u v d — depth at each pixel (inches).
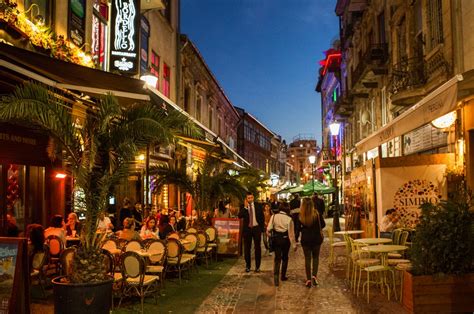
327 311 299.3
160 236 481.7
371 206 544.1
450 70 534.9
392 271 329.4
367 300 321.7
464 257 282.2
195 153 873.5
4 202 372.2
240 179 778.2
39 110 241.4
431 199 482.6
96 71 360.2
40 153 379.6
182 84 1002.7
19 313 235.3
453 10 532.1
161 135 266.5
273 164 3230.8
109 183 263.3
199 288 377.7
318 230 385.7
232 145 1863.9
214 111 1403.8
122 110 276.8
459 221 285.0
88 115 273.1
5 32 354.9
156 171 585.9
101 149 267.0
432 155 487.2
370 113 1041.5
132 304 322.0
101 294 245.1
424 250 288.2
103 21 582.2
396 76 727.1
